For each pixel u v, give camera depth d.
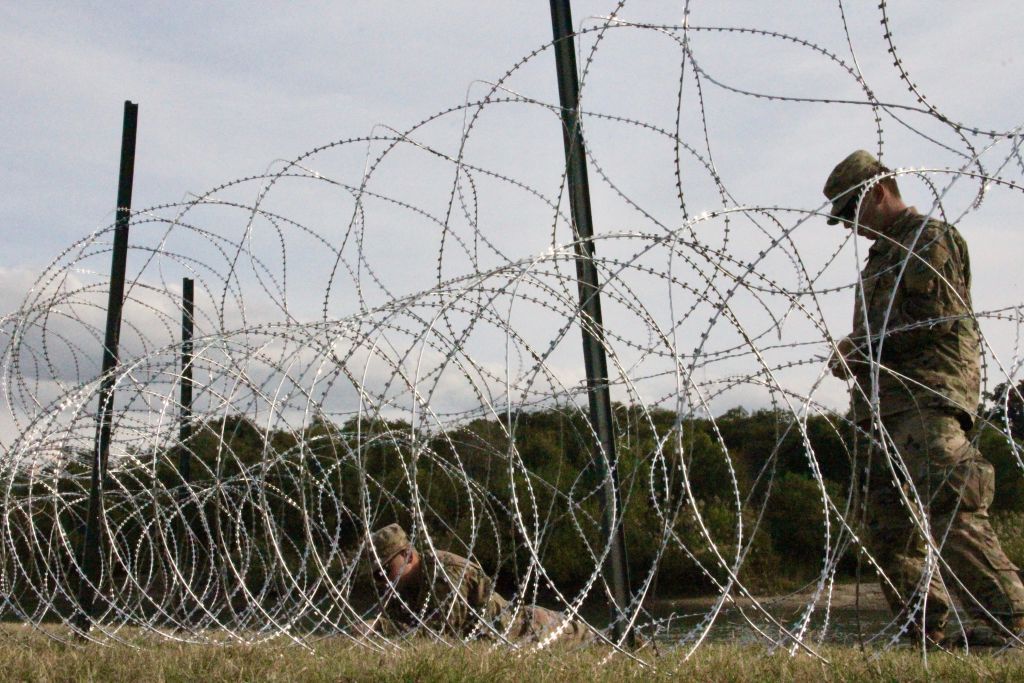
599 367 6.71
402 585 7.73
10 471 6.86
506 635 5.60
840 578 17.38
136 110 7.81
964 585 6.29
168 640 6.87
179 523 8.23
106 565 7.98
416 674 4.87
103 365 7.41
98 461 7.08
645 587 5.03
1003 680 4.47
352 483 7.68
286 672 5.31
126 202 7.64
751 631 6.52
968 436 7.11
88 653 6.26
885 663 4.89
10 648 6.62
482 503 6.49
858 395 7.10
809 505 15.97
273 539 5.98
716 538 15.93
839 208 7.31
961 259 6.90
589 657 5.56
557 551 11.95
